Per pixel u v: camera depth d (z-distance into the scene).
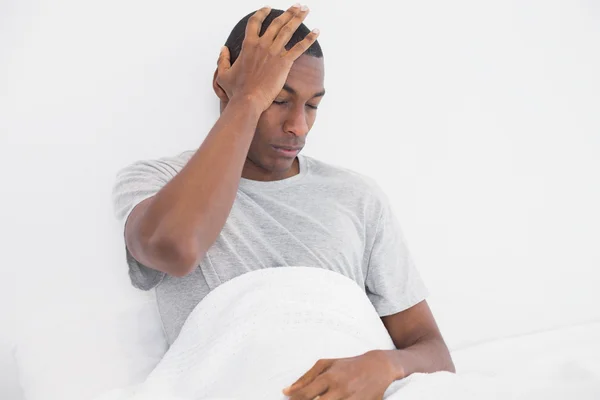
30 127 1.37
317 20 1.51
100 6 1.40
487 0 1.58
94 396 1.13
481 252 1.58
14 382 1.36
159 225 0.95
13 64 1.36
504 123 1.60
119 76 1.41
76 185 1.39
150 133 1.43
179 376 1.03
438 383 0.89
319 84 1.14
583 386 0.89
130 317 1.30
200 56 1.45
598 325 1.48
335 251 1.20
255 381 0.95
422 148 1.56
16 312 1.36
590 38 1.63
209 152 1.00
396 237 1.29
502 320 1.58
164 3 1.43
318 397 0.89
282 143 1.14
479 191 1.58
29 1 1.37
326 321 1.04
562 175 1.62
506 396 0.88
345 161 1.53
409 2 1.55
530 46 1.61
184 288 1.13
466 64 1.58
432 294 1.55
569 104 1.63
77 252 1.39
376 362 0.96
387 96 1.55
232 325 1.03
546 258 1.61
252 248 1.16
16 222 1.37
